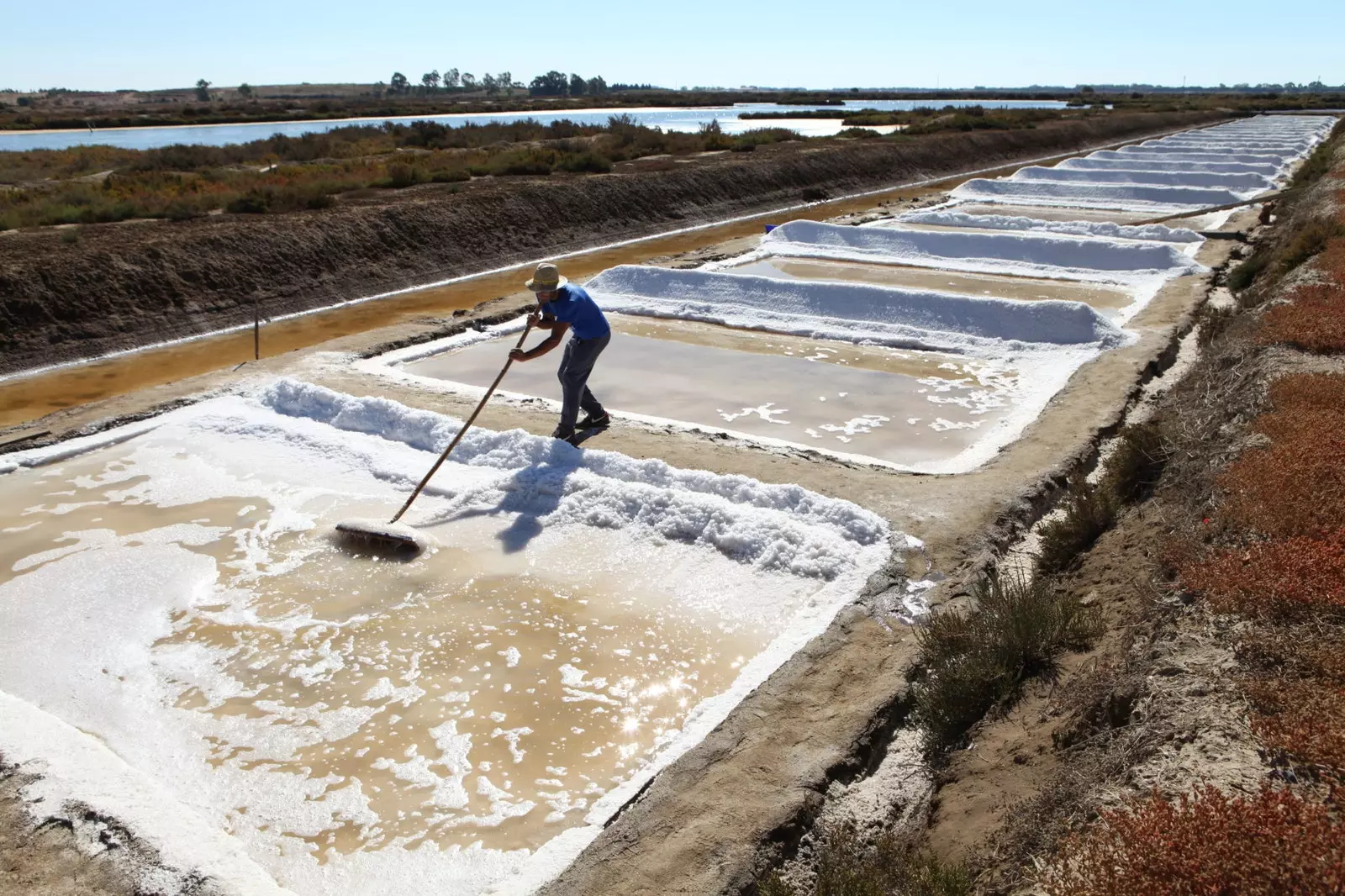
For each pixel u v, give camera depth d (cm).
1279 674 347
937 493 639
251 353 1282
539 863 348
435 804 392
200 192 2058
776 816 363
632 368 995
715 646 498
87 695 461
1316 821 264
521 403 857
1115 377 890
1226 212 1989
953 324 1100
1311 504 449
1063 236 1591
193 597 549
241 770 412
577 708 451
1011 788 361
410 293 1658
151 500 680
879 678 452
